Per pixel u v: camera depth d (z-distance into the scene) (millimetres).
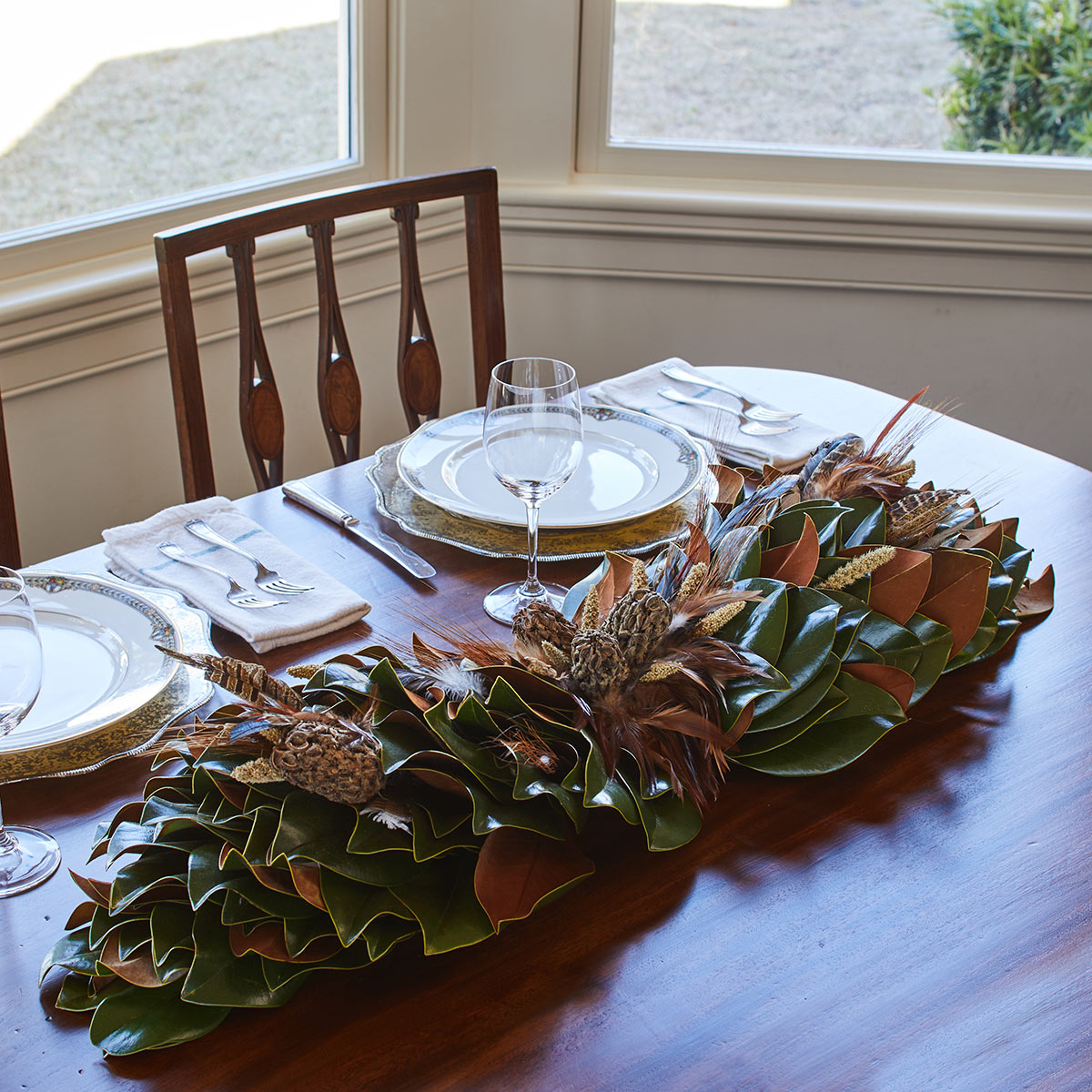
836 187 2057
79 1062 562
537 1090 554
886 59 2006
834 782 774
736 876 690
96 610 884
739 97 2041
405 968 617
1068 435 2205
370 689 677
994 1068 574
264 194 1826
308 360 1924
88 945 603
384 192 1456
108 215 1662
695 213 2010
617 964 625
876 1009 604
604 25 1961
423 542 1034
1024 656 917
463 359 2217
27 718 772
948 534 891
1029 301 2080
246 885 592
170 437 1765
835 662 759
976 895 683
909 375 2170
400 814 614
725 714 726
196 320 1718
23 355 1528
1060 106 2008
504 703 679
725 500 1003
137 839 625
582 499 1082
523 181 2049
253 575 946
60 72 1562
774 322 2131
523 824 636
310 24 1821
